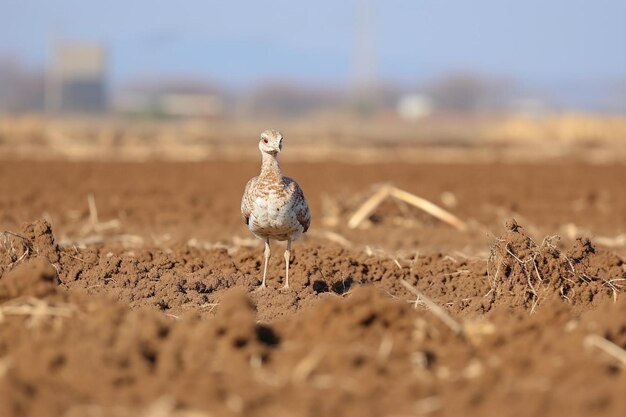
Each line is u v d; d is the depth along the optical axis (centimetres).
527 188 3250
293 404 827
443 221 2389
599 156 5372
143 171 3725
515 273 1330
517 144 6231
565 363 909
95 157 4700
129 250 1633
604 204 2866
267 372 897
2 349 956
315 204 2639
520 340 995
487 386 872
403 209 2356
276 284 1440
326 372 897
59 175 3444
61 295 1071
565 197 3031
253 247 1811
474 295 1395
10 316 1017
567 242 1973
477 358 945
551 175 3791
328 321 1009
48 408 812
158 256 1572
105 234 2008
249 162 4284
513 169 4059
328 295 1337
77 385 862
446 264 1557
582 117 6669
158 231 2100
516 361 912
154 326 984
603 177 3728
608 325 1007
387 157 5088
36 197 2709
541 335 1016
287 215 1360
